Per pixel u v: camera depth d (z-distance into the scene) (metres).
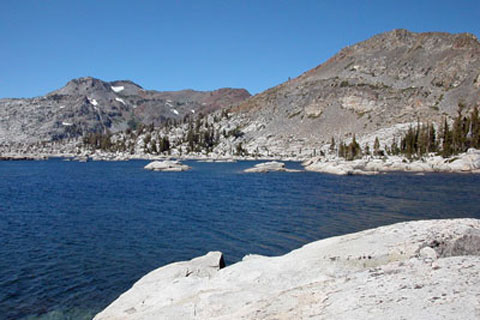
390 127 192.12
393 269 7.32
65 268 17.52
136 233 24.98
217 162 170.50
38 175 85.69
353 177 77.44
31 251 20.38
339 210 35.09
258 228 26.81
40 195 47.09
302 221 29.56
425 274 6.54
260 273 9.91
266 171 97.25
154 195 47.41
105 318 9.94
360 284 6.79
